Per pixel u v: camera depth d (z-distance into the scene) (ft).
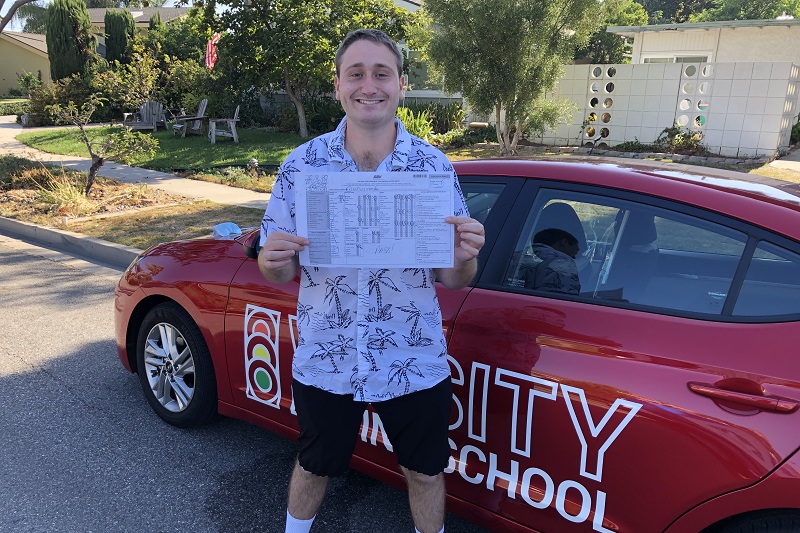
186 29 82.48
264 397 9.34
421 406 6.41
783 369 5.44
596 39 98.07
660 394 5.88
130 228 25.55
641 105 45.32
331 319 6.31
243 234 10.58
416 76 59.41
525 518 6.89
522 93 42.42
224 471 9.85
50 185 32.91
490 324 7.08
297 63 51.60
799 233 5.92
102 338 15.31
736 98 41.47
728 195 6.56
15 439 10.69
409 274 6.18
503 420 6.89
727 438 5.49
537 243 7.41
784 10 136.67
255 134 58.54
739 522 5.60
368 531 8.54
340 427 6.57
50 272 21.36
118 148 32.48
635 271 6.75
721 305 6.10
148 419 11.42
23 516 8.71
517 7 40.96
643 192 6.93
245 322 9.27
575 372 6.38
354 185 5.84
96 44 98.48
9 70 134.82
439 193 5.81
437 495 6.84
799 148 47.55
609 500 6.24
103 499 9.12
